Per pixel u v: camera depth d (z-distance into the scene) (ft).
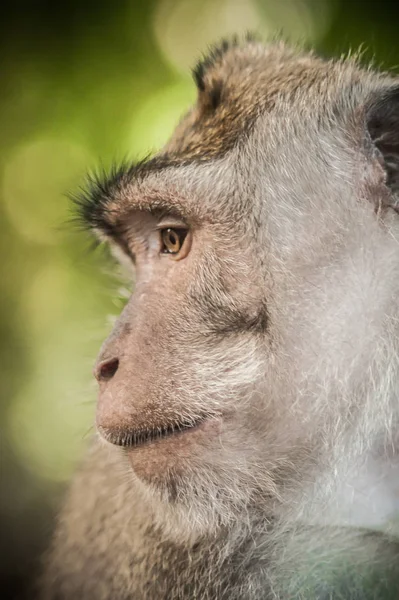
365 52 3.70
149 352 3.53
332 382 3.50
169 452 3.51
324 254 3.51
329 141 3.54
